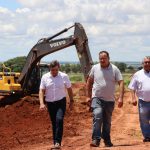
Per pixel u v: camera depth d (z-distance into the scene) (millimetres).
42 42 30875
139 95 14211
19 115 25734
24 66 31328
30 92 31188
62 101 13258
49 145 16047
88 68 28188
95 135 13125
